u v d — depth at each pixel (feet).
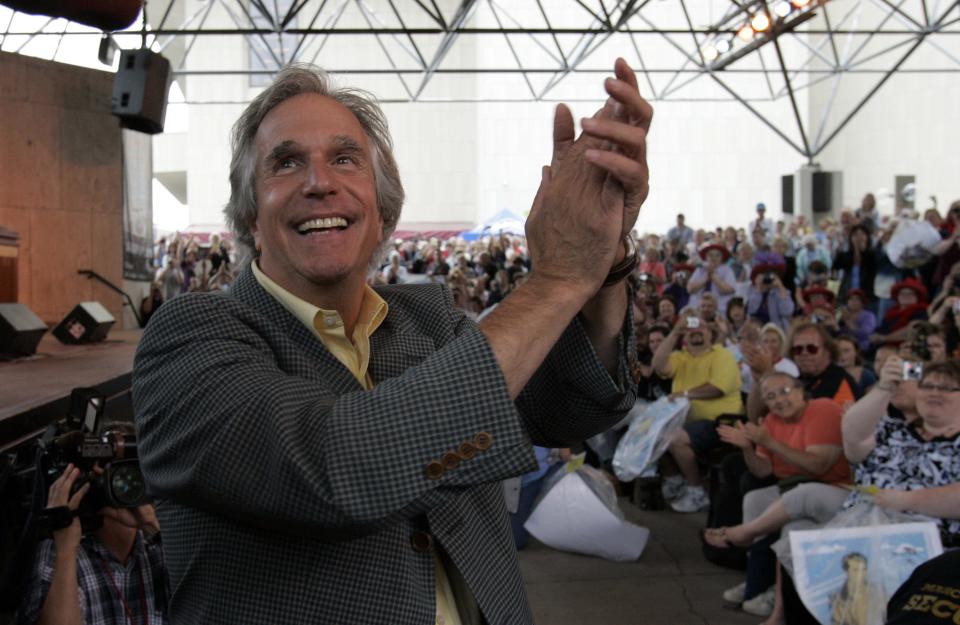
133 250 35.22
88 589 6.81
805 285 43.24
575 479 17.46
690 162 96.48
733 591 14.84
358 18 104.22
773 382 14.26
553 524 17.37
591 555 17.35
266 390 3.28
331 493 3.05
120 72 25.18
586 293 3.45
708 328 20.90
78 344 24.13
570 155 3.57
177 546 3.71
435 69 57.82
